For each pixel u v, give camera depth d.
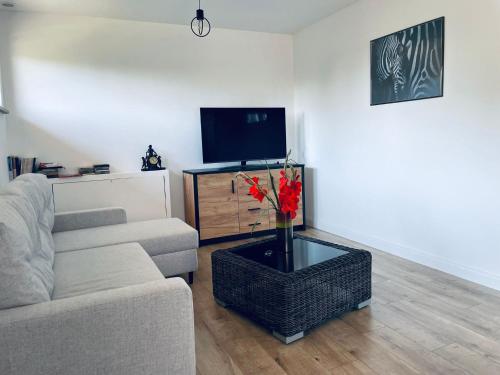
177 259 2.96
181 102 4.54
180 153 4.59
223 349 2.14
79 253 2.43
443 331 2.25
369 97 3.86
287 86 5.09
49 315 1.31
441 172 3.18
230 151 4.57
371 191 3.95
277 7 3.99
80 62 4.08
